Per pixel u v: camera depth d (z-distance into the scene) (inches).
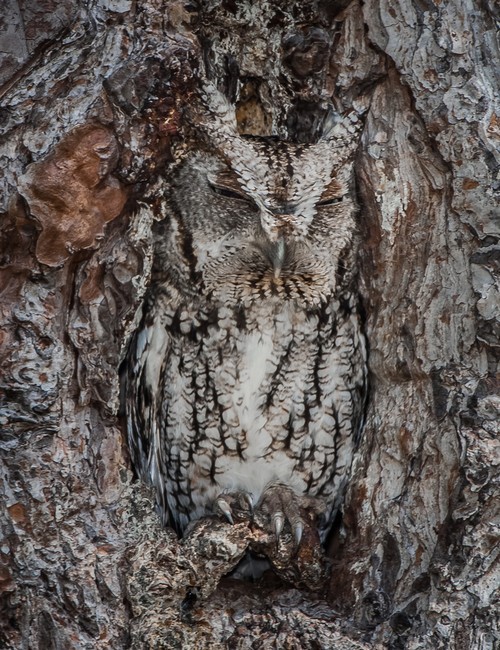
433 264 249.8
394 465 258.8
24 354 229.3
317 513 291.7
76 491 234.5
